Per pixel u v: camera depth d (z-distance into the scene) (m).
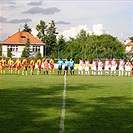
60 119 12.38
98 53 73.31
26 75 43.00
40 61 46.28
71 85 27.67
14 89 23.69
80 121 12.05
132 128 11.01
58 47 110.38
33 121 11.93
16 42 112.25
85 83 30.05
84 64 48.03
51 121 11.97
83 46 96.50
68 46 102.25
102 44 91.94
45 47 115.94
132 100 18.25
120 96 20.12
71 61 45.66
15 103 16.48
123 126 11.29
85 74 46.84
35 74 46.28
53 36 118.00
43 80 33.28
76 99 18.41
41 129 10.66
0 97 18.91
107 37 100.12
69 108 15.09
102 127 11.09
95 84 29.08
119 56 72.31
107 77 40.91
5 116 12.86
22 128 10.77
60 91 22.70
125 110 14.72
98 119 12.47
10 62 46.72
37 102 16.92
